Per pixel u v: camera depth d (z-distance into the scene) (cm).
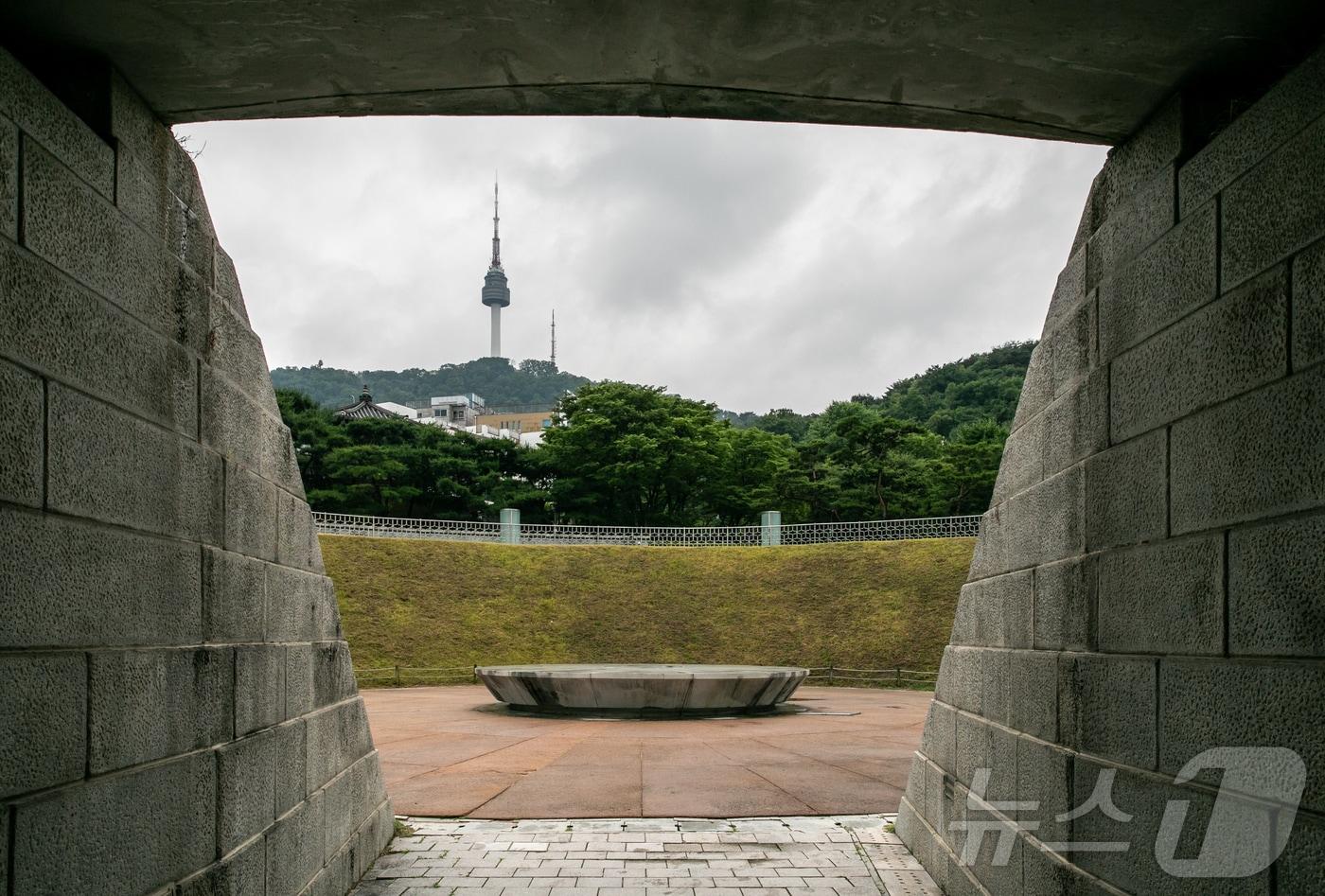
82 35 299
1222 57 309
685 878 549
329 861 491
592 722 1395
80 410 266
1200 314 286
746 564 2728
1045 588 407
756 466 4038
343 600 2336
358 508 3678
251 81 338
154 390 316
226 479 374
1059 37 308
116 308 292
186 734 324
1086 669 355
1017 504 454
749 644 2391
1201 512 279
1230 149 276
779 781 874
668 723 1383
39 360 246
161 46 308
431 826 684
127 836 280
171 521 323
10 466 230
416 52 326
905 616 2350
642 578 2686
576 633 2445
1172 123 327
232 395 388
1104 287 364
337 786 510
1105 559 344
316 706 481
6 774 223
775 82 354
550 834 660
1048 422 419
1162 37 300
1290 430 236
